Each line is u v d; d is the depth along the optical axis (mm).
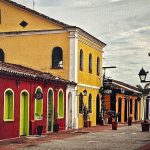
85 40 31234
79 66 29953
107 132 25828
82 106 30469
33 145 17625
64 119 27281
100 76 35344
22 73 20938
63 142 19109
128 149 16781
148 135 23797
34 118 22688
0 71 18797
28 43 29953
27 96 21906
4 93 19516
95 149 16625
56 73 29281
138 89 49688
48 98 24844
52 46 29438
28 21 29984
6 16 30500
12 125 20297
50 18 29391
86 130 27328
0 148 16359
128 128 30438
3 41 30562
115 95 38875
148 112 54938
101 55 35812
